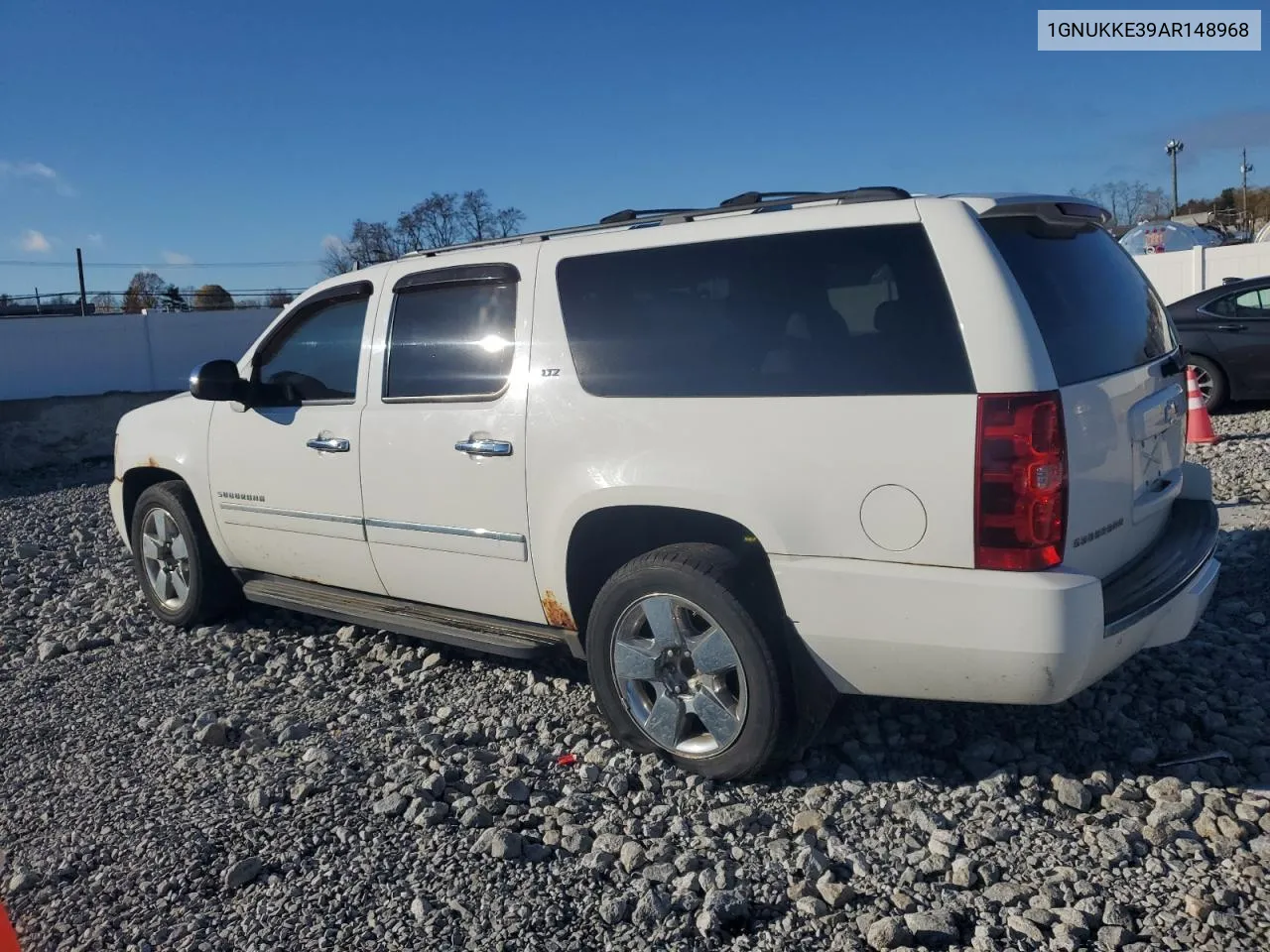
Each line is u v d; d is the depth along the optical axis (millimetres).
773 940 3064
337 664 5434
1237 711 4223
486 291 4539
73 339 18141
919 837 3527
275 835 3771
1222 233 31703
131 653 5922
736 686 3850
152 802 4094
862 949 3004
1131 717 4254
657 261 4051
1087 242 4102
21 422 14344
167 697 5223
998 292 3379
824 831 3566
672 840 3590
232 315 19156
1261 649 4855
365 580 5156
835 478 3537
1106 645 3406
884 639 3514
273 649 5777
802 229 3760
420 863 3547
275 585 5691
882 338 3531
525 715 4660
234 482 5602
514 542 4383
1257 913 3016
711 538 4035
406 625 4891
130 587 7230
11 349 17703
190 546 5980
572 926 3172
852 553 3539
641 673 4012
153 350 18703
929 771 3943
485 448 4391
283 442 5301
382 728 4672
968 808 3668
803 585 3611
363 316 5023
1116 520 3689
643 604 3977
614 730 4156
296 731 4629
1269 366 11445
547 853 3557
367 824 3809
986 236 3484
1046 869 3299
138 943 3221
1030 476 3279
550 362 4242
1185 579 3805
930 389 3414
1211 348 11664
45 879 3613
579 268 4238
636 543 4293
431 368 4695
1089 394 3506
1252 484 7934
